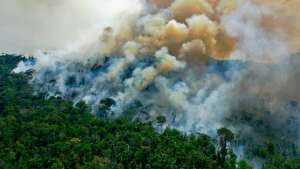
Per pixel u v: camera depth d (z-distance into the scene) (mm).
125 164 187875
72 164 185750
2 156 194875
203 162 184750
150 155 188000
